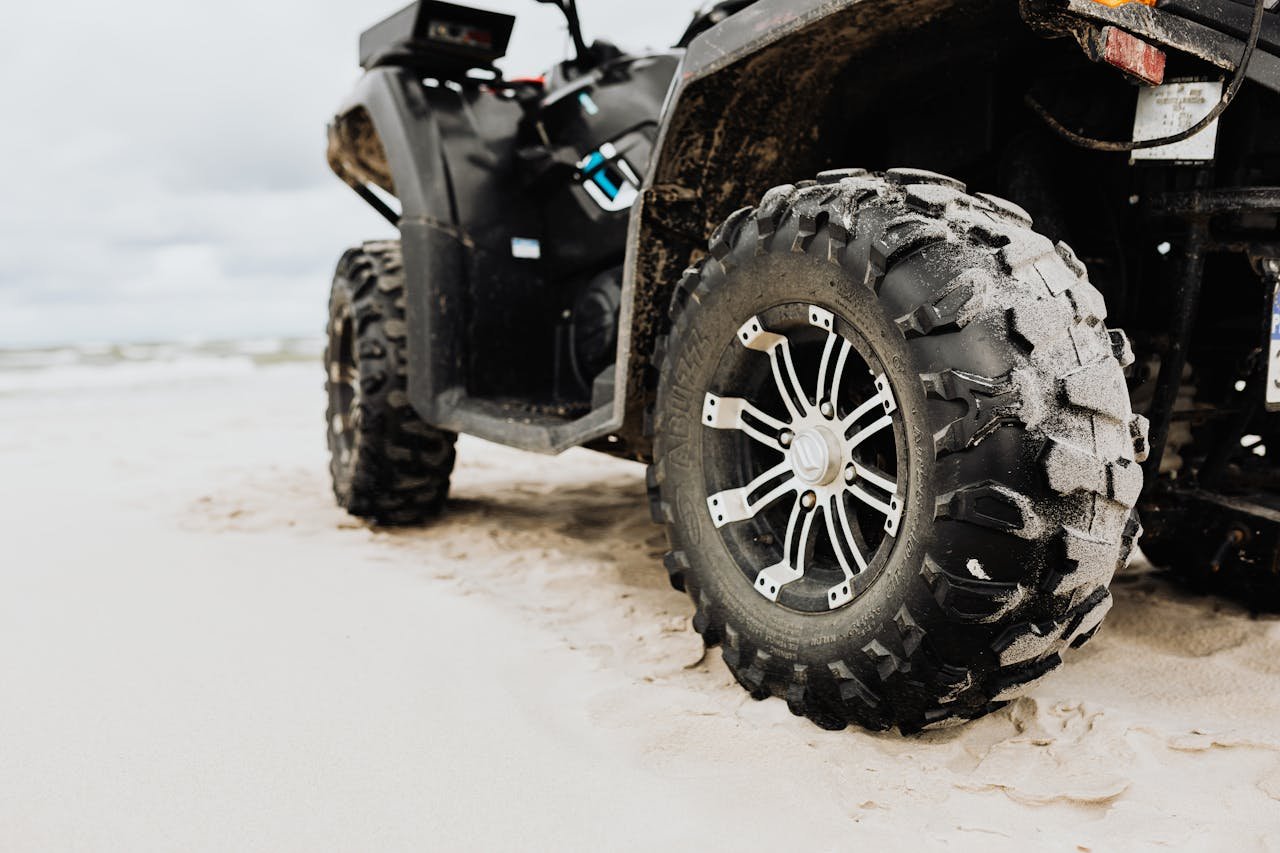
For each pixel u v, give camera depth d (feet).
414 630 7.50
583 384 10.19
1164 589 8.13
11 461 16.44
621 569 9.26
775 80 6.75
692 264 7.36
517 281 10.27
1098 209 6.64
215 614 7.84
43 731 5.71
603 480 14.11
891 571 5.23
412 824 4.75
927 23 6.11
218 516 11.64
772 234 5.88
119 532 10.78
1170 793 4.91
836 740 5.55
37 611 7.91
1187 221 6.07
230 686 6.36
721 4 8.30
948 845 4.52
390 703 6.11
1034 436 4.75
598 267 10.18
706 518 6.34
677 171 7.09
